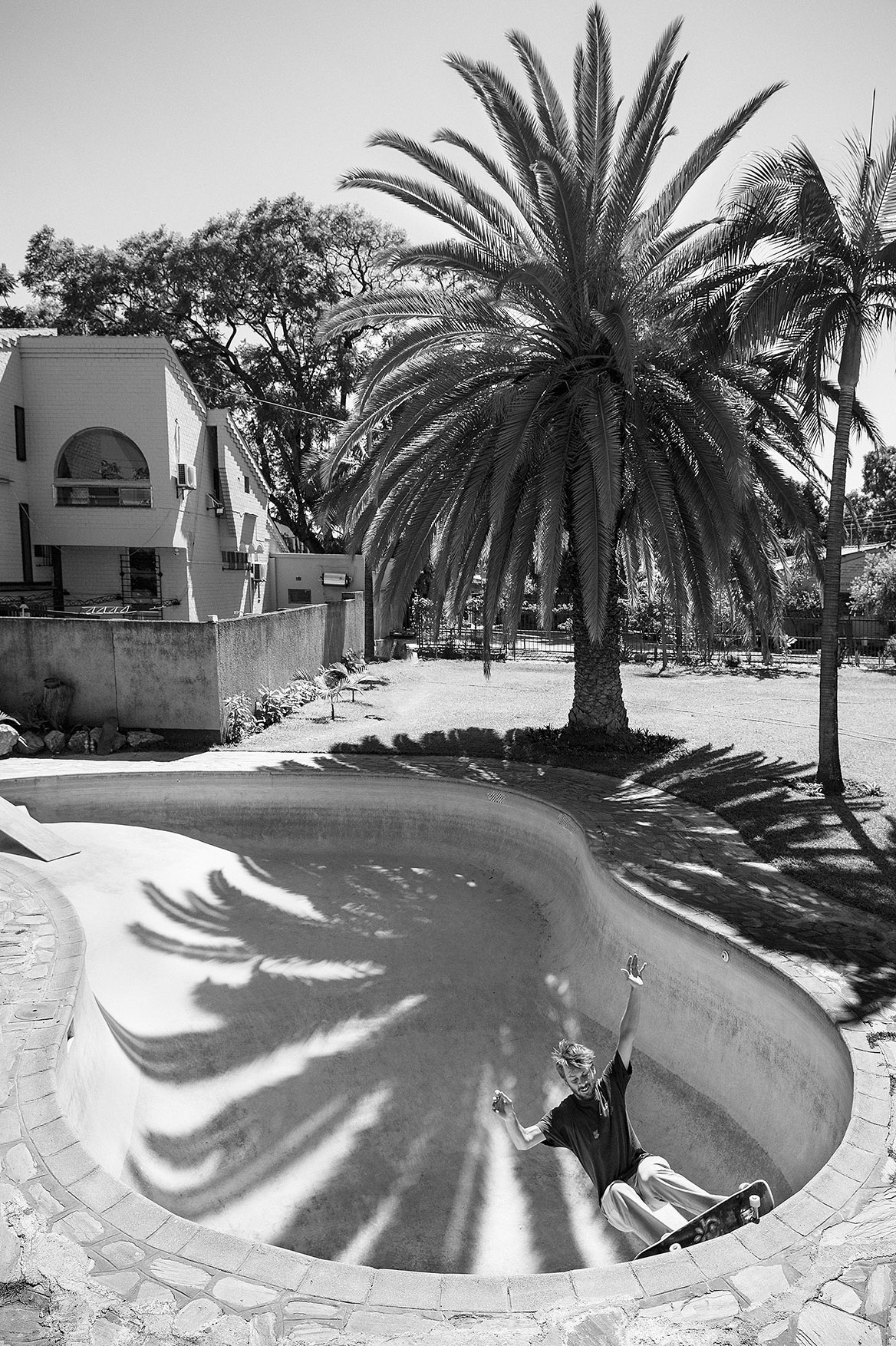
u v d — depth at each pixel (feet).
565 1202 19.42
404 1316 11.10
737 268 36.94
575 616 49.24
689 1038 23.76
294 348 113.80
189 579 77.20
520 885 37.17
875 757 44.34
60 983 21.47
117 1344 10.68
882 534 138.10
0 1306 11.36
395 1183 19.93
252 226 104.94
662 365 41.73
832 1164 13.92
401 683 78.79
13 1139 15.07
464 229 42.14
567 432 42.16
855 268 34.58
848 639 99.71
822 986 20.24
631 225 41.68
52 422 71.46
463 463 45.24
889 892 26.40
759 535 44.47
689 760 45.57
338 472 92.43
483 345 44.86
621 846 31.94
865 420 44.24
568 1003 27.89
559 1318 10.91
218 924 33.12
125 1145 19.56
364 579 99.40
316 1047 25.09
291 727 57.57
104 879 36.22
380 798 43.39
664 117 38.09
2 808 41.42
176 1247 12.51
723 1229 12.23
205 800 44.80
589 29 37.86
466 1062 24.79
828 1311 10.69
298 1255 12.39
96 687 52.60
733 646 95.30
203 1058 24.20
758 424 46.34
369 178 40.81
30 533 72.18
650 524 41.14
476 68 37.55
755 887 27.58
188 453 76.74
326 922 33.47
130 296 107.55
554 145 40.70
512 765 45.91
